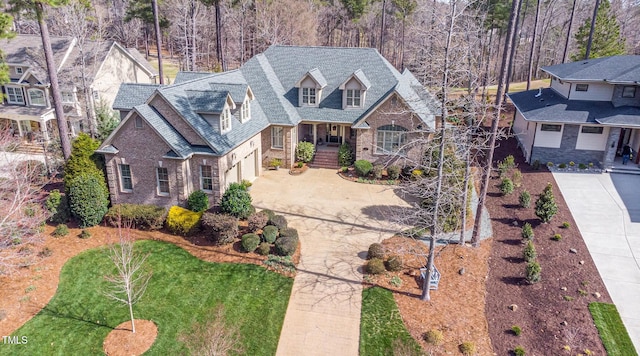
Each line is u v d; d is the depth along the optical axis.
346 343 17.36
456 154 22.14
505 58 20.19
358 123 33.12
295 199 29.48
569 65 37.28
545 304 19.31
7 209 21.64
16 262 21.19
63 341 17.08
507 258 22.66
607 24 47.22
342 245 23.98
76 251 23.03
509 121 44.84
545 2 65.06
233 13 64.94
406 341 17.33
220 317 18.31
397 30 76.44
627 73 31.53
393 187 31.69
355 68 36.31
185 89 28.09
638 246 23.11
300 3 66.94
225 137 27.53
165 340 17.30
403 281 20.97
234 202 25.27
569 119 31.30
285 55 38.22
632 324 18.03
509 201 28.45
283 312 18.95
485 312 19.00
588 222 25.33
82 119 42.62
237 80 34.16
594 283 20.41
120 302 19.38
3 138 30.42
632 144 32.84
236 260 22.45
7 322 17.86
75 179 25.12
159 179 26.31
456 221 24.66
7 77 27.48
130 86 29.19
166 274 21.31
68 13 40.88
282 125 33.31
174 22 60.53
